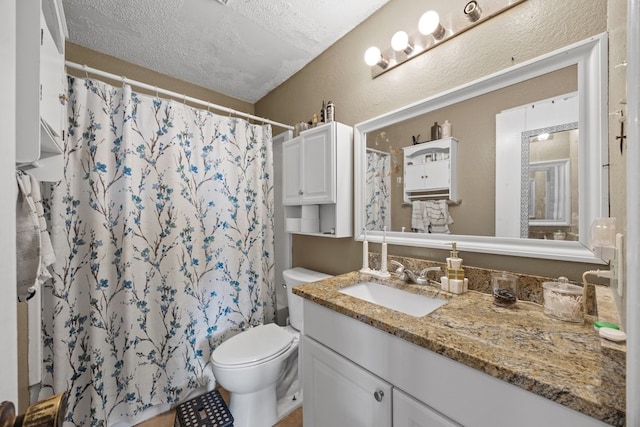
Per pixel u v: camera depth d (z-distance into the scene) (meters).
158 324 1.50
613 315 0.55
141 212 1.45
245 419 1.30
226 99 2.27
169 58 1.75
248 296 1.88
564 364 0.53
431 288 1.07
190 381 1.58
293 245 2.09
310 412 1.04
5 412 0.32
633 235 0.31
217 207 1.74
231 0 1.29
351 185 1.55
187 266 1.60
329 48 1.68
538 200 0.90
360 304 0.90
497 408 0.55
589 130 0.79
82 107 1.31
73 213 1.29
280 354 1.36
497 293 0.89
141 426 1.41
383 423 0.76
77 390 1.30
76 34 1.51
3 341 0.39
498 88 0.99
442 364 0.64
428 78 1.20
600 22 0.79
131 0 1.27
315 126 1.69
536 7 0.91
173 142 1.55
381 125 1.38
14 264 0.42
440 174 1.16
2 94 0.41
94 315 1.29
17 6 0.57
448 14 1.12
